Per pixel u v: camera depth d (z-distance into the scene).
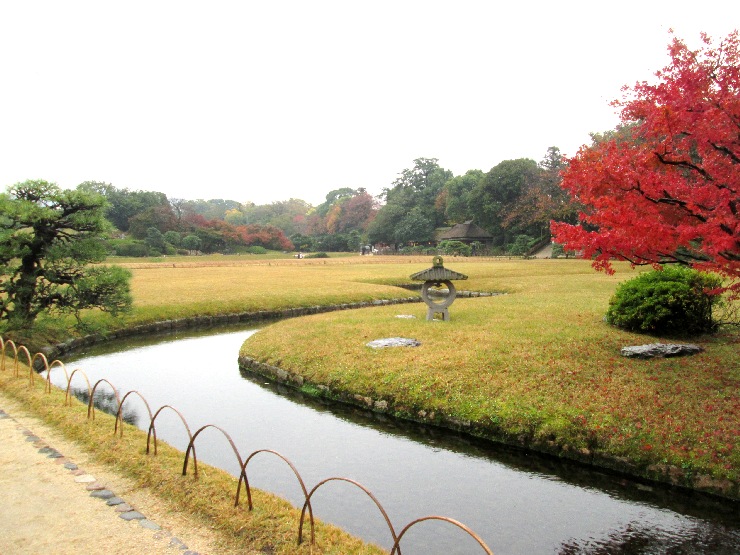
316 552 5.39
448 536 6.68
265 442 9.93
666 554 6.25
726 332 14.67
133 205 101.19
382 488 8.02
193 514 6.14
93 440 8.29
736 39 8.25
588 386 10.58
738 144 8.40
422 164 116.75
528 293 27.06
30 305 16.77
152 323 22.44
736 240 7.66
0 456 7.72
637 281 15.52
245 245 106.69
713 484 7.59
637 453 8.41
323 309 27.69
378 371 12.70
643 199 8.78
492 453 9.36
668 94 8.47
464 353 13.36
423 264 59.75
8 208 15.10
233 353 18.02
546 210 67.19
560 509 7.37
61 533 5.61
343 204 134.62
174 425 10.88
